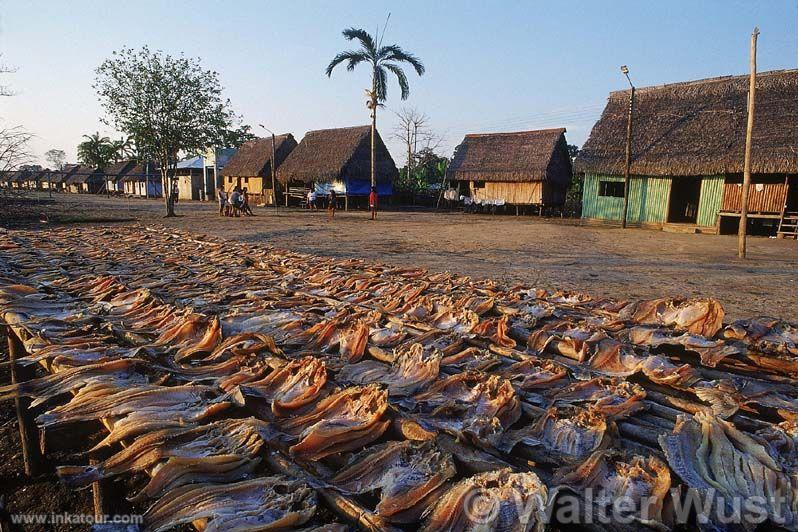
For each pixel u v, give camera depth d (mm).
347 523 1876
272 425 2500
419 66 28781
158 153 24188
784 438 2361
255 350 3424
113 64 22609
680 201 26297
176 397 2725
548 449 2354
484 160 32094
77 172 69562
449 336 3984
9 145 19781
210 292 5309
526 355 3615
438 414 2648
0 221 20422
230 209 29594
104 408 2547
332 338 3852
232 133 26016
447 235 17953
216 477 2111
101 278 5363
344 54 28125
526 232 19500
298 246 14344
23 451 3348
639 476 2025
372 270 6949
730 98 21844
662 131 22812
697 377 3268
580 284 9062
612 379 3131
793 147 18297
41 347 3359
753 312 7102
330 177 33375
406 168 51562
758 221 20953
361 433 2428
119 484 2936
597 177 24250
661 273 10391
